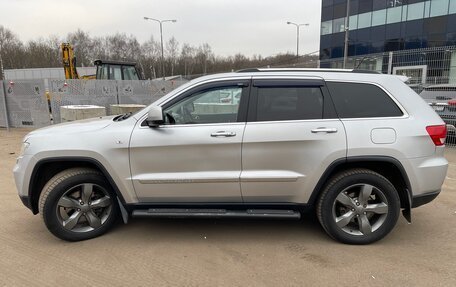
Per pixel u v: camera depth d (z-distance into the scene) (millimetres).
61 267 3510
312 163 3775
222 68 70062
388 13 36969
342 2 40531
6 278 3309
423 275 3359
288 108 3865
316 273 3396
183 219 4719
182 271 3441
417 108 3920
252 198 3922
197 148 3799
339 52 41500
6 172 7125
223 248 3914
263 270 3459
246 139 3764
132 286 3195
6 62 73375
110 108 13883
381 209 3889
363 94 3920
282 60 54125
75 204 3998
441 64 12812
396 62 14109
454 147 9945
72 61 17641
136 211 3994
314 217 4797
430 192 3902
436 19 33719
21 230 4363
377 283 3232
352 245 3955
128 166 3871
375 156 3756
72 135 3898
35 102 13281
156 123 3812
